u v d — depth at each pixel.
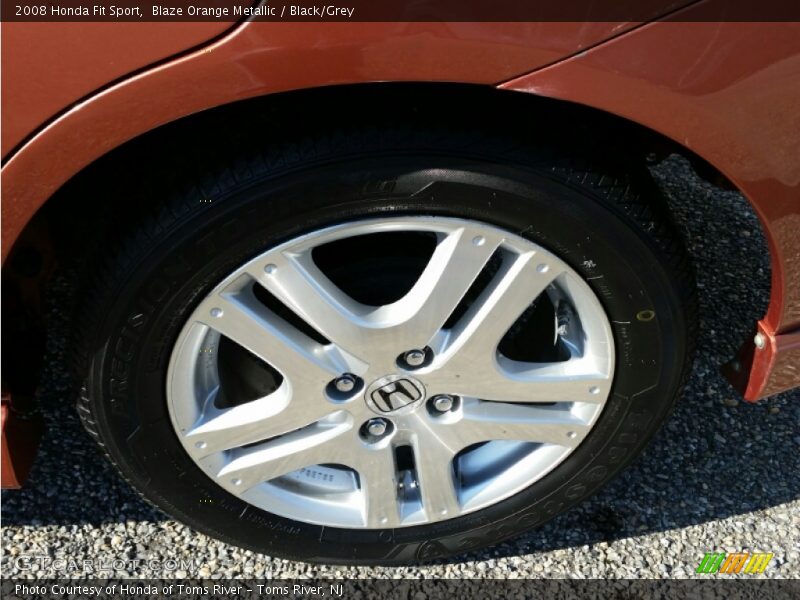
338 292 1.51
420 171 1.38
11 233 1.34
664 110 1.32
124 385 1.54
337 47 1.20
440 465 1.75
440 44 1.21
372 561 1.91
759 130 1.36
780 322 1.65
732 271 2.69
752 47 1.28
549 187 1.42
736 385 1.81
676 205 2.92
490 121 1.39
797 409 2.31
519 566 1.97
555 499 1.86
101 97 1.22
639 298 1.57
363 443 1.70
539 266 1.51
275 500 1.79
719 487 2.13
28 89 1.20
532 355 1.90
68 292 2.30
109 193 1.56
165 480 1.69
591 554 2.00
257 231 1.40
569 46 1.24
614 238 1.48
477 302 1.57
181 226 1.38
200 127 1.43
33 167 1.27
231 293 1.48
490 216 1.44
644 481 2.14
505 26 1.21
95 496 2.08
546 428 1.73
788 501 2.10
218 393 1.68
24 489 2.08
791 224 1.50
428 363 1.60
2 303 1.50
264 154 1.36
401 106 1.38
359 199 1.40
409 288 1.70
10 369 1.57
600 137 1.48
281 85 1.23
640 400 1.71
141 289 1.43
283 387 1.63
